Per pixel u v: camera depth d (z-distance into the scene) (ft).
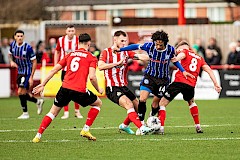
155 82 88.02
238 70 167.94
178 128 97.35
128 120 89.66
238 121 109.50
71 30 113.70
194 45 181.78
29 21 313.73
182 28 204.54
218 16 340.59
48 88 163.53
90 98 80.02
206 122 107.55
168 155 69.92
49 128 97.71
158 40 85.71
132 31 208.13
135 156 69.41
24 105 117.50
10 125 103.45
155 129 87.51
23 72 116.88
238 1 240.94
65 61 79.77
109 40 211.82
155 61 87.15
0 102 157.58
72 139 83.30
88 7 357.41
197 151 72.43
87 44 80.07
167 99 88.84
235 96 168.04
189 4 341.00
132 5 349.61
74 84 78.95
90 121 81.25
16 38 116.37
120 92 87.40
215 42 188.03
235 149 73.77
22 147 76.18
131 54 88.63
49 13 327.88
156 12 347.77
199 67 89.56
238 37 205.36
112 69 87.61
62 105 80.28
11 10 312.91
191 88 88.89
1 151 73.31
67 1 354.54
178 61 87.56
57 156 69.87
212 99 166.20
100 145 77.36
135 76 166.71
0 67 173.78
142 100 88.53
